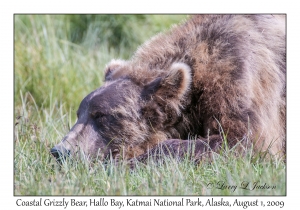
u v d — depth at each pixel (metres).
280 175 9.96
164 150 11.16
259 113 11.37
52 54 18.45
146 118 11.68
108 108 11.52
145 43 12.87
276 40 12.42
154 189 9.67
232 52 11.69
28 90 17.20
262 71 11.77
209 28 12.20
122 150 11.59
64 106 16.48
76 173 10.38
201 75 11.66
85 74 18.28
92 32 21.83
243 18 12.31
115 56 21.22
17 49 17.81
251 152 10.69
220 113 11.36
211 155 10.91
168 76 11.54
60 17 21.41
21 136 12.67
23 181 10.27
